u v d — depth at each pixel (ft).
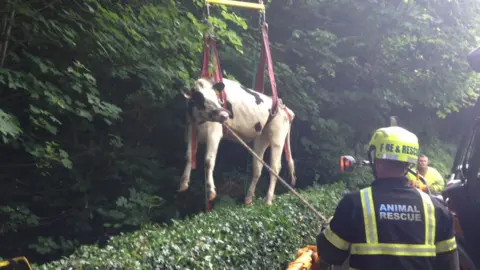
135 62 24.08
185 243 16.62
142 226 22.26
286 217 22.25
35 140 23.85
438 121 55.83
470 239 16.15
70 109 21.09
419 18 39.68
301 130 38.19
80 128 24.64
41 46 21.72
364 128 39.99
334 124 36.55
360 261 10.44
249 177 32.91
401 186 10.80
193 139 24.09
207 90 22.88
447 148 56.08
